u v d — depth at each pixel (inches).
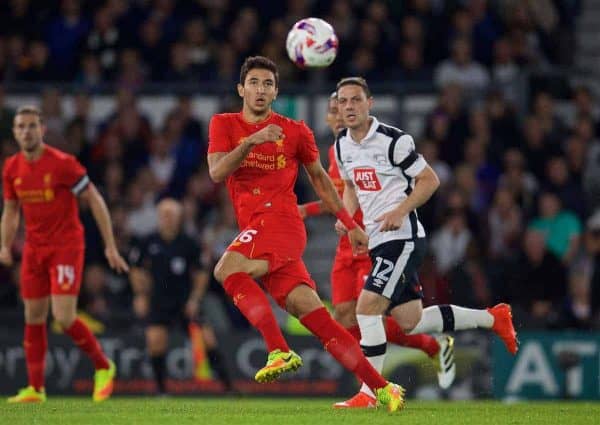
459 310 1018.1
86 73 1892.2
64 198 1106.1
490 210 1717.5
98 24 1921.8
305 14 1923.0
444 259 1638.8
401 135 917.8
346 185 982.4
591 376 1433.3
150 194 1736.0
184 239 1417.3
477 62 1937.7
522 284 1578.5
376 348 920.9
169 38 1921.8
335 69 1867.6
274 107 1771.7
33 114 1091.9
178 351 1444.4
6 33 1943.9
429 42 1930.4
